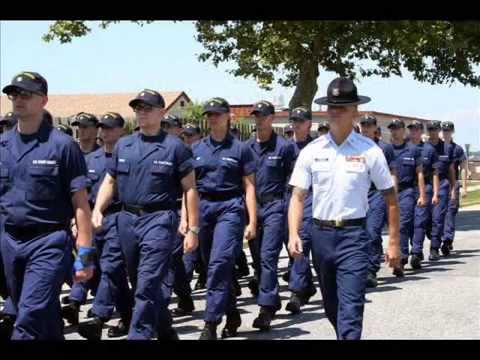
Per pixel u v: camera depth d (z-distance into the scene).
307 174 5.38
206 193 7.05
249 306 8.70
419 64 19.06
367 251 5.27
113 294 6.97
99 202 6.25
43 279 4.82
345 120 5.25
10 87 4.83
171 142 6.04
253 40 18.59
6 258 4.97
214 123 7.03
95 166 8.02
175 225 6.08
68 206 5.03
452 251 13.81
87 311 8.64
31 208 4.89
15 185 4.92
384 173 5.28
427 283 10.05
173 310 8.45
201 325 7.64
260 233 7.74
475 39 18.59
